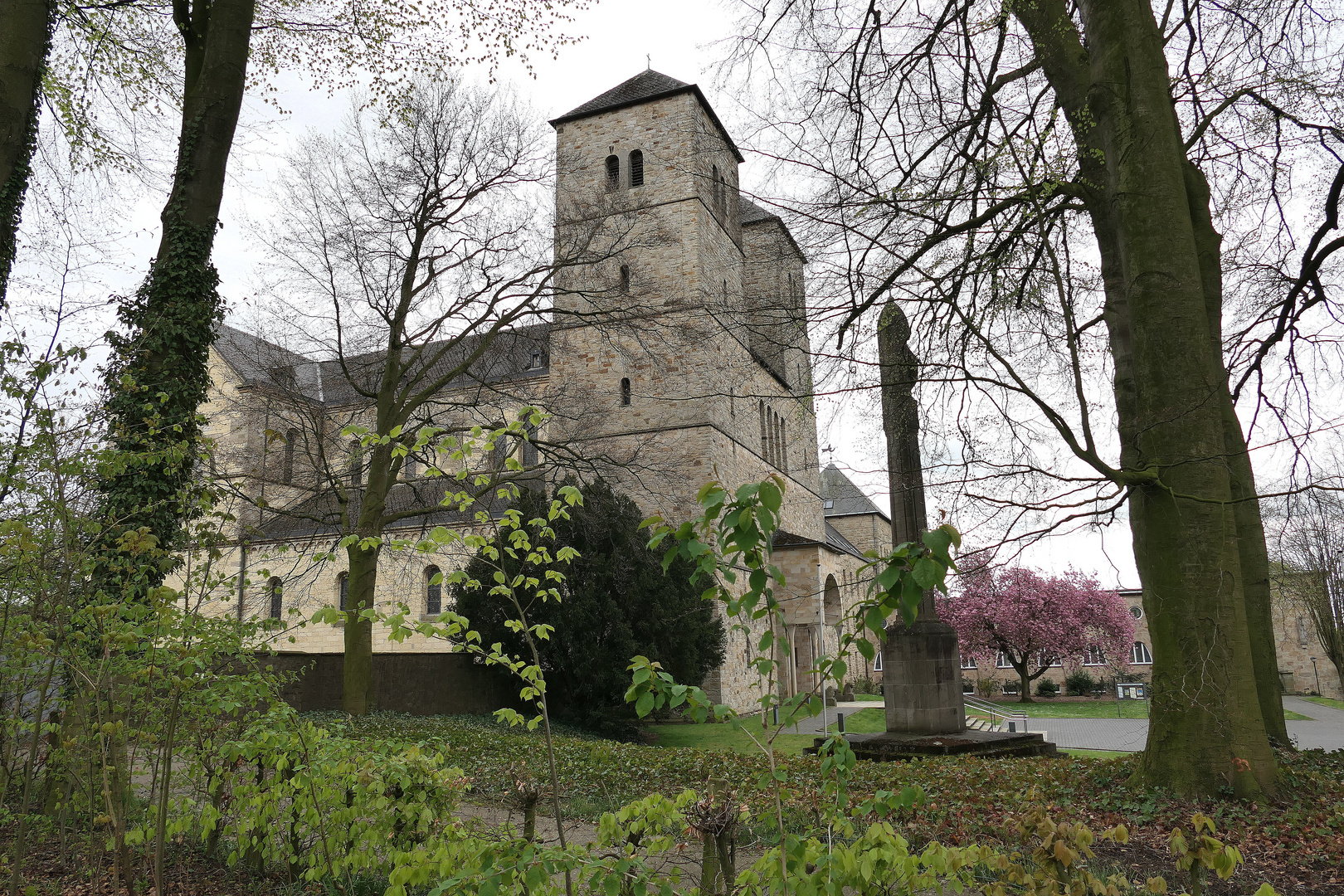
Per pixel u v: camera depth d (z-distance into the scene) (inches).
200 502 251.4
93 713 233.3
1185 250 365.4
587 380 1252.5
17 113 382.9
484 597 873.5
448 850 134.4
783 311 494.9
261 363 776.3
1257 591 432.5
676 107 1304.1
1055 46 437.7
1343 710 1466.5
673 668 897.5
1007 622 1461.6
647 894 120.7
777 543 1385.3
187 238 442.9
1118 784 358.0
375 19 586.9
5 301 391.2
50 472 222.8
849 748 127.1
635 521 905.5
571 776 456.1
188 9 513.7
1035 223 439.5
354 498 918.4
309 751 211.5
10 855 259.8
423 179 748.0
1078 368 393.1
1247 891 238.2
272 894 229.3
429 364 761.6
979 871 239.8
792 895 118.0
